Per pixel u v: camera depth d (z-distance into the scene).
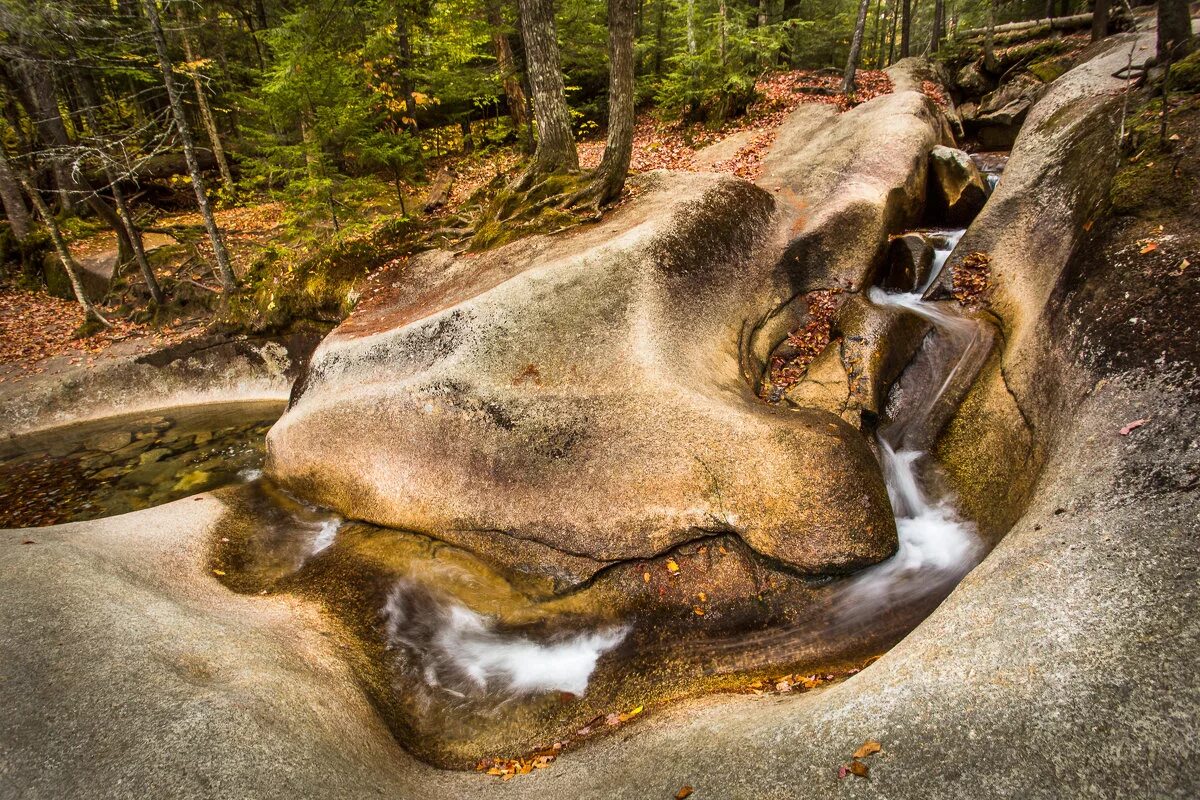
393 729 5.30
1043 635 3.57
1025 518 5.07
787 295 10.39
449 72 15.34
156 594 6.06
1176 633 3.23
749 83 18.44
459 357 8.12
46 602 5.20
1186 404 4.64
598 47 20.80
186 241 17.16
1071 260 7.21
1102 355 5.75
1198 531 3.73
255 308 13.66
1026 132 11.52
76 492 9.98
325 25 12.52
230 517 8.34
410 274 11.99
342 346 9.75
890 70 22.31
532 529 6.88
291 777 3.77
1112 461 4.70
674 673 5.57
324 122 12.66
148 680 4.34
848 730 3.53
